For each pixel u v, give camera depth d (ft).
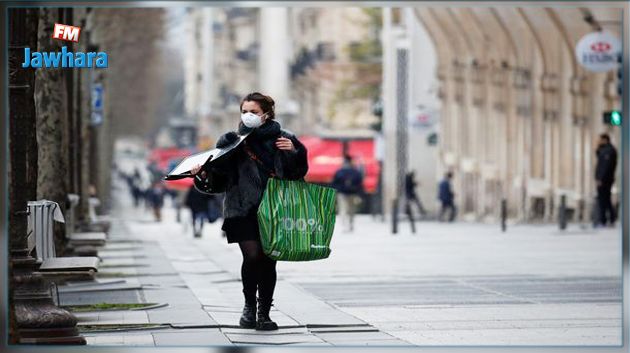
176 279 148.46
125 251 213.66
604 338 93.71
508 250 211.82
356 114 654.94
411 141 438.81
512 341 91.81
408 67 440.04
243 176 90.02
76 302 118.21
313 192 89.40
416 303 121.19
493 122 370.32
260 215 88.53
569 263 177.99
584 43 256.73
